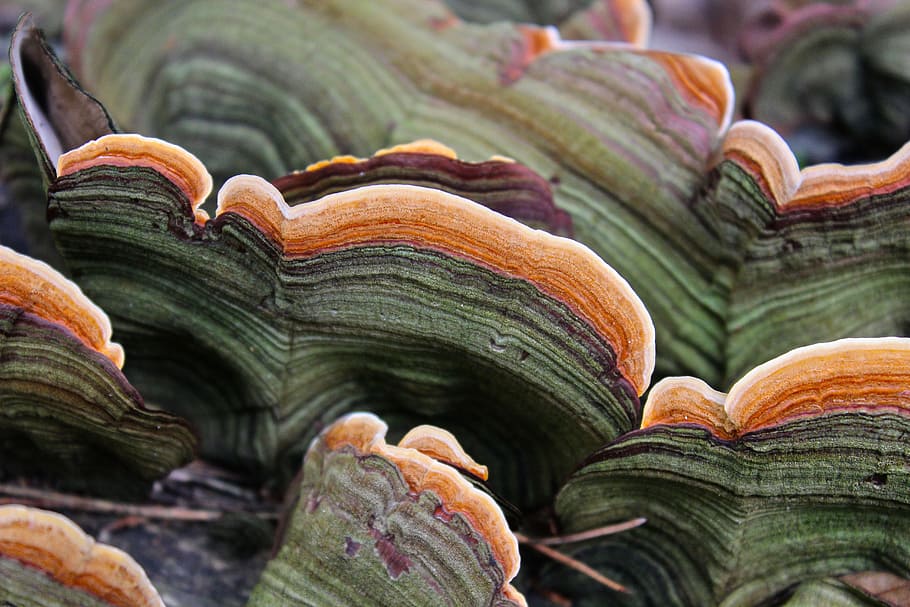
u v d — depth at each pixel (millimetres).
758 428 225
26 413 235
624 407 228
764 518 231
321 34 261
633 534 240
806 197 237
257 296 232
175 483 253
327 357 237
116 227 230
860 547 234
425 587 226
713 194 243
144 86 271
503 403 235
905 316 244
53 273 230
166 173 227
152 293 237
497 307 225
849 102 286
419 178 235
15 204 268
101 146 227
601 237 247
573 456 237
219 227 227
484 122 252
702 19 346
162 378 250
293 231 225
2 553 228
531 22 296
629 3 289
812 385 226
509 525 237
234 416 249
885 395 226
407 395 240
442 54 257
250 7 266
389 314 228
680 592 240
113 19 274
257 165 261
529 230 224
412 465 228
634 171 247
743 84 285
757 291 244
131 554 246
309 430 245
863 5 278
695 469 227
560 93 252
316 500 231
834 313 243
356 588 227
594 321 225
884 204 236
